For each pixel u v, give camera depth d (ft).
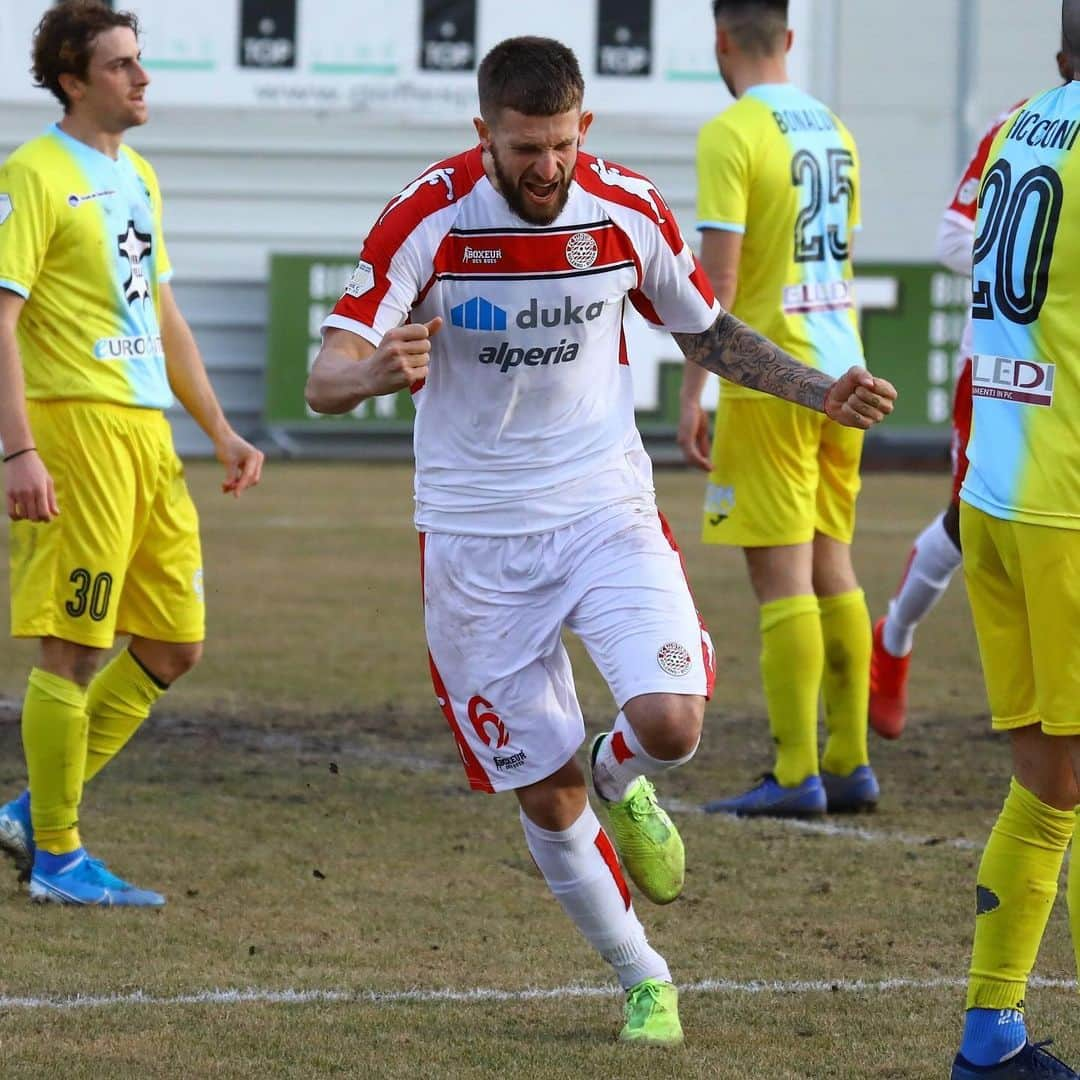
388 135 220.43
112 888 57.00
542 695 44.91
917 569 76.28
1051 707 40.50
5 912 55.62
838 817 69.82
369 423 218.38
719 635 112.98
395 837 65.21
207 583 130.41
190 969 50.08
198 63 217.56
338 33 218.59
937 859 63.00
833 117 72.43
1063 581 40.09
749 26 71.15
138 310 57.41
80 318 56.13
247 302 222.07
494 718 45.19
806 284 70.95
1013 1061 41.45
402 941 52.95
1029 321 40.55
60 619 55.77
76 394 55.83
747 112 69.87
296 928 54.13
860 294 212.64
